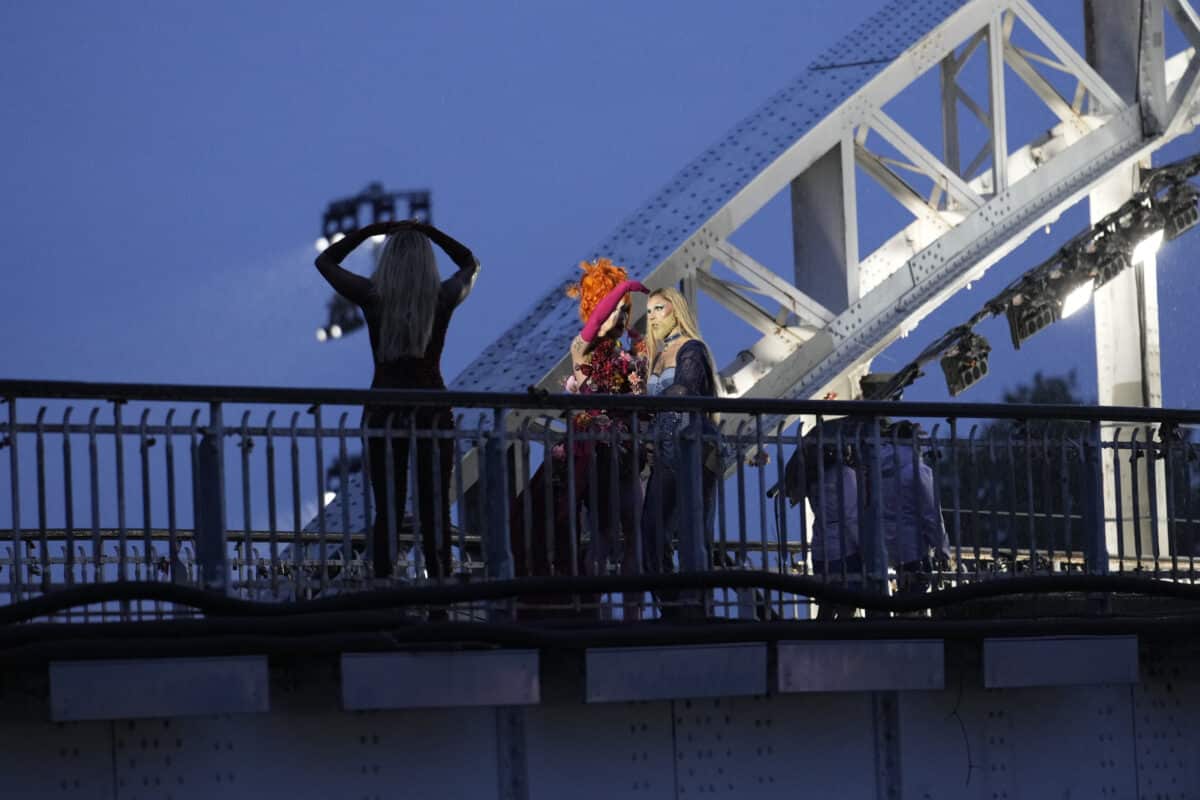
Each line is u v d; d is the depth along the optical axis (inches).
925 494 1534.2
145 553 1245.1
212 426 1256.8
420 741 1280.8
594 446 1381.6
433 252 1376.7
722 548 1432.1
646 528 1450.5
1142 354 2775.6
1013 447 1550.2
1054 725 1502.2
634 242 2333.9
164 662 1163.9
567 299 2288.4
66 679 1141.7
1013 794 1472.7
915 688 1384.1
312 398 1270.9
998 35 2571.4
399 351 1362.0
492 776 1298.0
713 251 2343.8
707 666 1310.3
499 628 1247.5
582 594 1464.1
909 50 2492.6
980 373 2534.5
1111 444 1571.1
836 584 1434.5
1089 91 2677.2
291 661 1248.8
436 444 1316.4
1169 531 1594.5
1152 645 1560.0
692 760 1362.0
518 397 1331.2
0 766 1164.5
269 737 1238.3
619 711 1339.8
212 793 1218.6
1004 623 1424.7
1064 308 2600.9
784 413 1428.4
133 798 1198.9
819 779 1403.8
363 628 1219.9
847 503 1561.3
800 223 2486.5
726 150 2421.3
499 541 1338.6
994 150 2581.2
